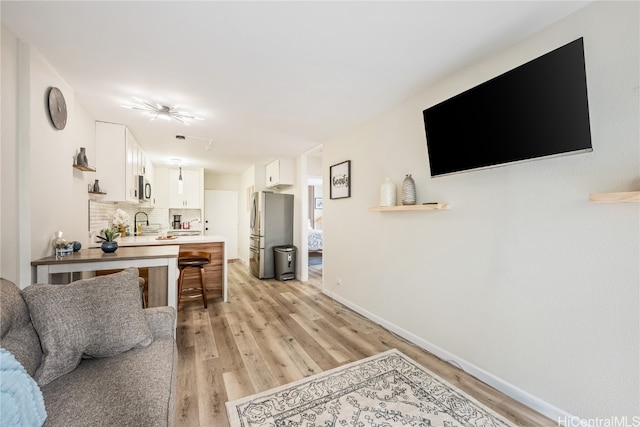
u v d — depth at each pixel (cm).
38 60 179
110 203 369
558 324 150
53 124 198
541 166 157
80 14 143
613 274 132
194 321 291
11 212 161
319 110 273
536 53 160
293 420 150
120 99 246
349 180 331
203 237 383
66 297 128
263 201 484
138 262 218
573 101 128
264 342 243
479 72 190
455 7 139
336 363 209
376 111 275
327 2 135
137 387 110
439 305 219
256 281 473
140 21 149
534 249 160
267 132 342
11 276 162
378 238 287
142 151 424
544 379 156
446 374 195
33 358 112
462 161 183
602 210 135
